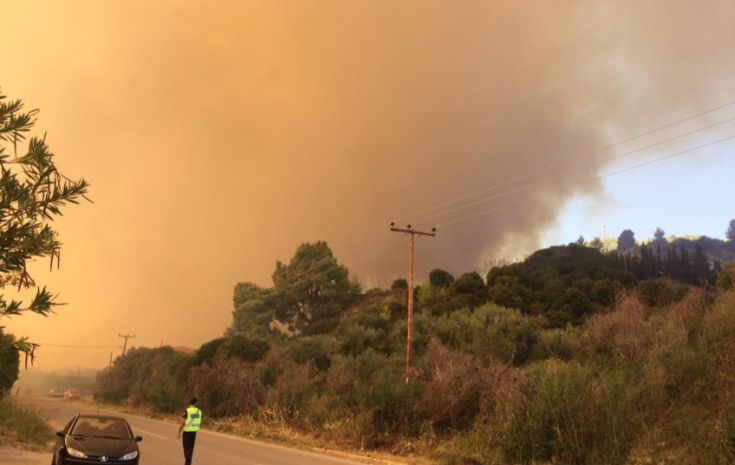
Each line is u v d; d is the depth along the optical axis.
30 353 4.77
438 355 25.64
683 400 14.47
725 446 11.59
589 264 89.06
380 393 22.91
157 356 78.50
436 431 20.41
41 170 4.84
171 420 42.38
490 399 18.75
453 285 70.50
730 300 15.63
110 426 12.96
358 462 17.44
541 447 15.14
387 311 76.50
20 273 4.93
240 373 38.19
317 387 30.61
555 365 17.75
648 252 152.12
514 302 61.69
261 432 27.34
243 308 112.75
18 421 19.64
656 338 18.39
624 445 13.90
